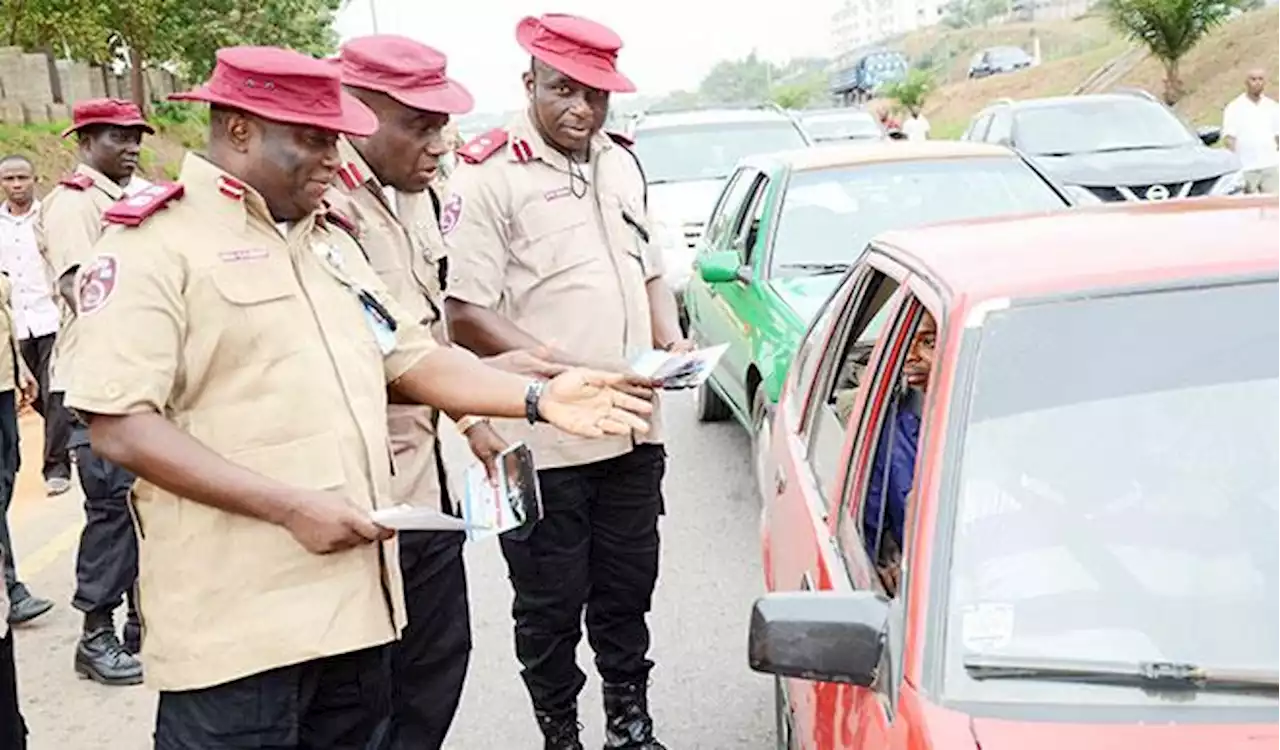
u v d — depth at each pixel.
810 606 2.29
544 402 3.12
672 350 4.18
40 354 8.16
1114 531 2.27
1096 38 59.72
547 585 4.20
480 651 5.48
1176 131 13.30
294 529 2.66
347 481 2.77
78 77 26.53
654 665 4.86
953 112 50.88
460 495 3.55
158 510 2.75
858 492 3.02
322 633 2.73
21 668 5.57
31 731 4.98
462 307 4.09
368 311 2.98
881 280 3.58
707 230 8.77
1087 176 12.14
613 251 4.23
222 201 2.72
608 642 4.40
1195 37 28.95
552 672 4.31
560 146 4.14
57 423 8.21
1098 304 2.51
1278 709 2.04
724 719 4.69
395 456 3.59
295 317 2.75
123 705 5.18
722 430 8.70
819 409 3.82
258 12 32.59
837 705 2.62
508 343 4.05
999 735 2.01
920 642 2.19
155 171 26.16
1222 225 2.79
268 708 2.76
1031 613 2.20
